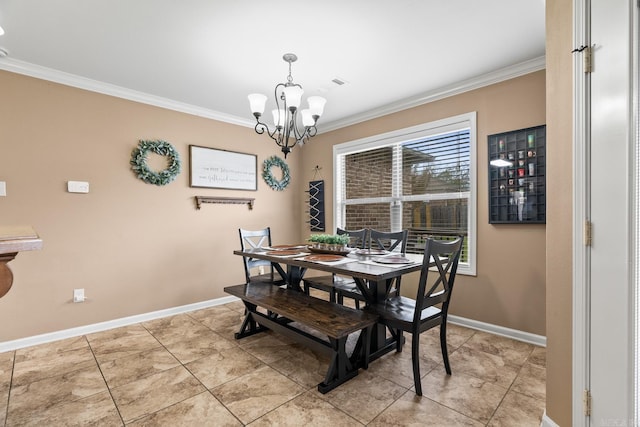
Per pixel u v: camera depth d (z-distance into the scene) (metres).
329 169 4.28
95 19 1.95
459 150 3.01
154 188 3.24
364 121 3.81
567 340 1.33
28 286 2.53
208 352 2.40
